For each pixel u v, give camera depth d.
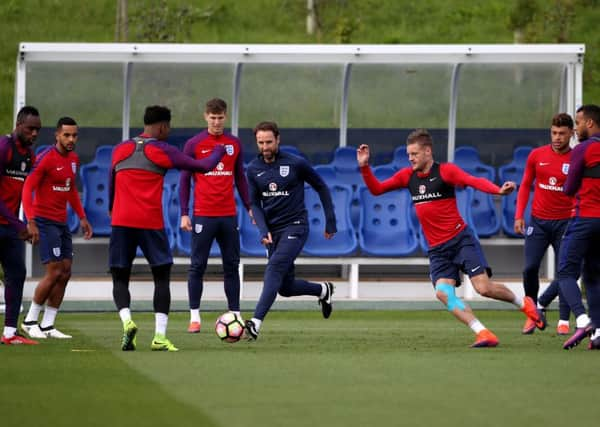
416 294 54.12
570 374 26.48
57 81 55.12
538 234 39.12
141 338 36.22
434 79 56.59
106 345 33.69
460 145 57.34
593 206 32.44
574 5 102.25
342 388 24.16
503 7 115.19
